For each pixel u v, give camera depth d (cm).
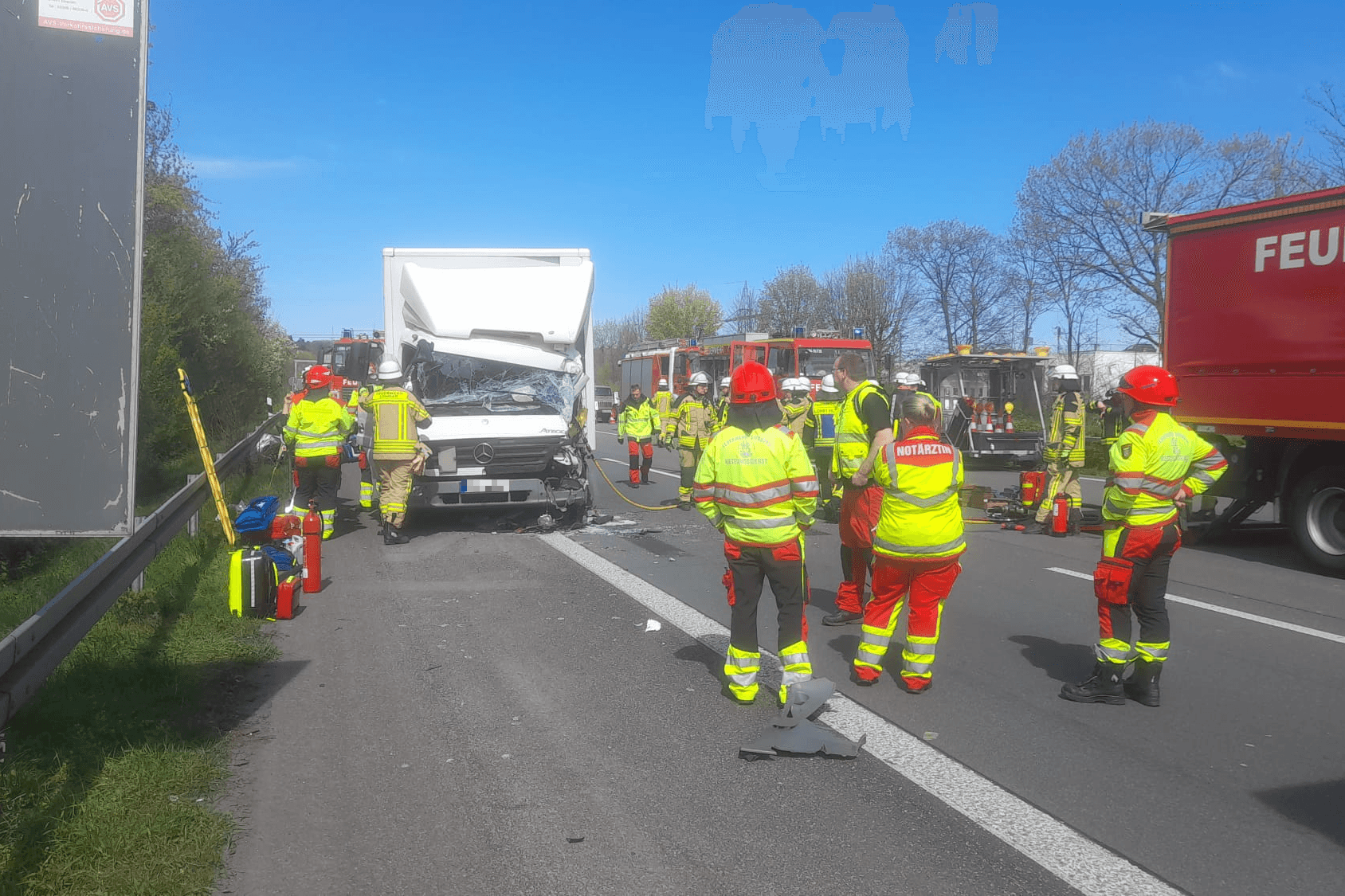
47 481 396
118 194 399
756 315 5703
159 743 480
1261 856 389
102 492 400
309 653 675
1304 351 1012
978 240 4447
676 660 659
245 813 425
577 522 1252
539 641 706
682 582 911
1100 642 571
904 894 360
